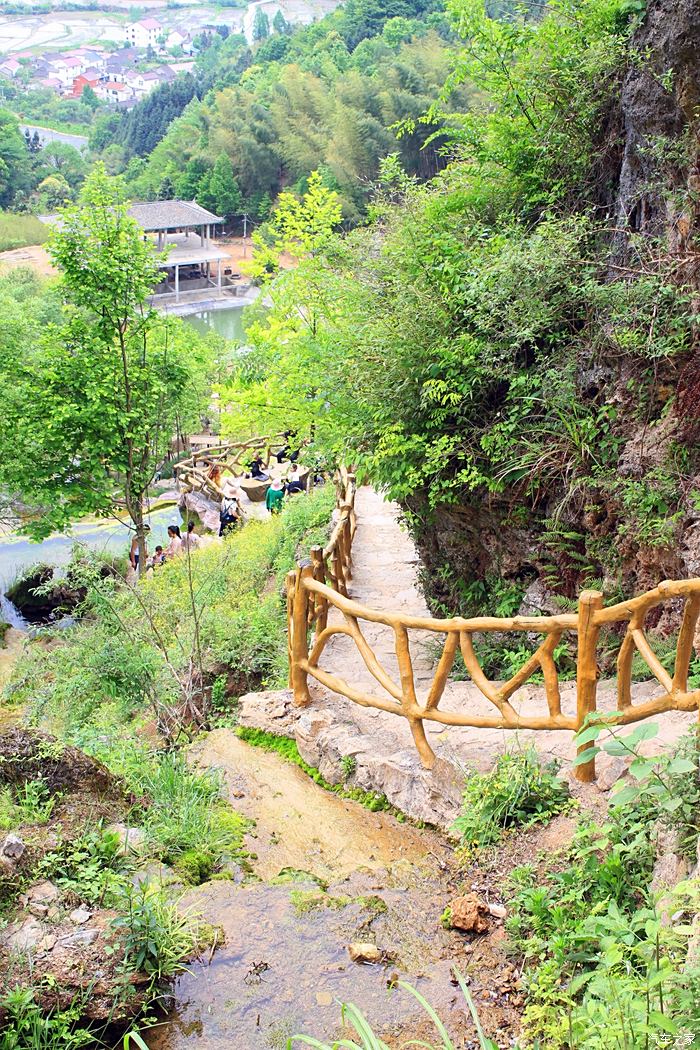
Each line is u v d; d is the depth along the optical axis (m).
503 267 8.15
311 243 15.76
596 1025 3.35
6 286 38.66
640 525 7.30
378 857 5.56
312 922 4.91
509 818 5.40
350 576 11.73
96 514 20.03
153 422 19.97
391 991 4.45
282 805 6.17
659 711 5.09
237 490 21.39
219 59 142.00
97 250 18.42
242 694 9.59
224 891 5.19
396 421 9.14
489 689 5.74
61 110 171.12
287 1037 4.25
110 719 8.16
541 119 9.48
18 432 18.30
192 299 65.00
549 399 8.18
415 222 10.09
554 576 8.54
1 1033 4.01
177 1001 4.47
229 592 13.22
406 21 84.56
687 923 3.92
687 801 4.39
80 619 13.25
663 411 7.38
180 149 88.50
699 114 7.09
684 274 7.28
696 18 7.02
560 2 9.33
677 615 7.17
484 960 4.59
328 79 83.44
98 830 5.35
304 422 14.91
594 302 7.91
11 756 5.54
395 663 9.12
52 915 4.68
